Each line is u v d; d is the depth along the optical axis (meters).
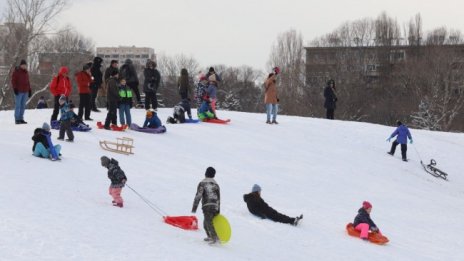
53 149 17.08
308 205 17.42
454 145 31.78
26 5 50.56
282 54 85.00
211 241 11.54
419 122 68.00
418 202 20.75
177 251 10.31
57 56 63.41
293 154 24.77
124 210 13.12
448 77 71.31
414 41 84.12
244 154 23.27
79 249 9.41
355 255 12.76
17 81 22.94
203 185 11.63
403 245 14.57
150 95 30.17
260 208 14.84
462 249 14.92
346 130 30.80
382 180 23.38
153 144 22.28
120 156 19.34
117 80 23.89
